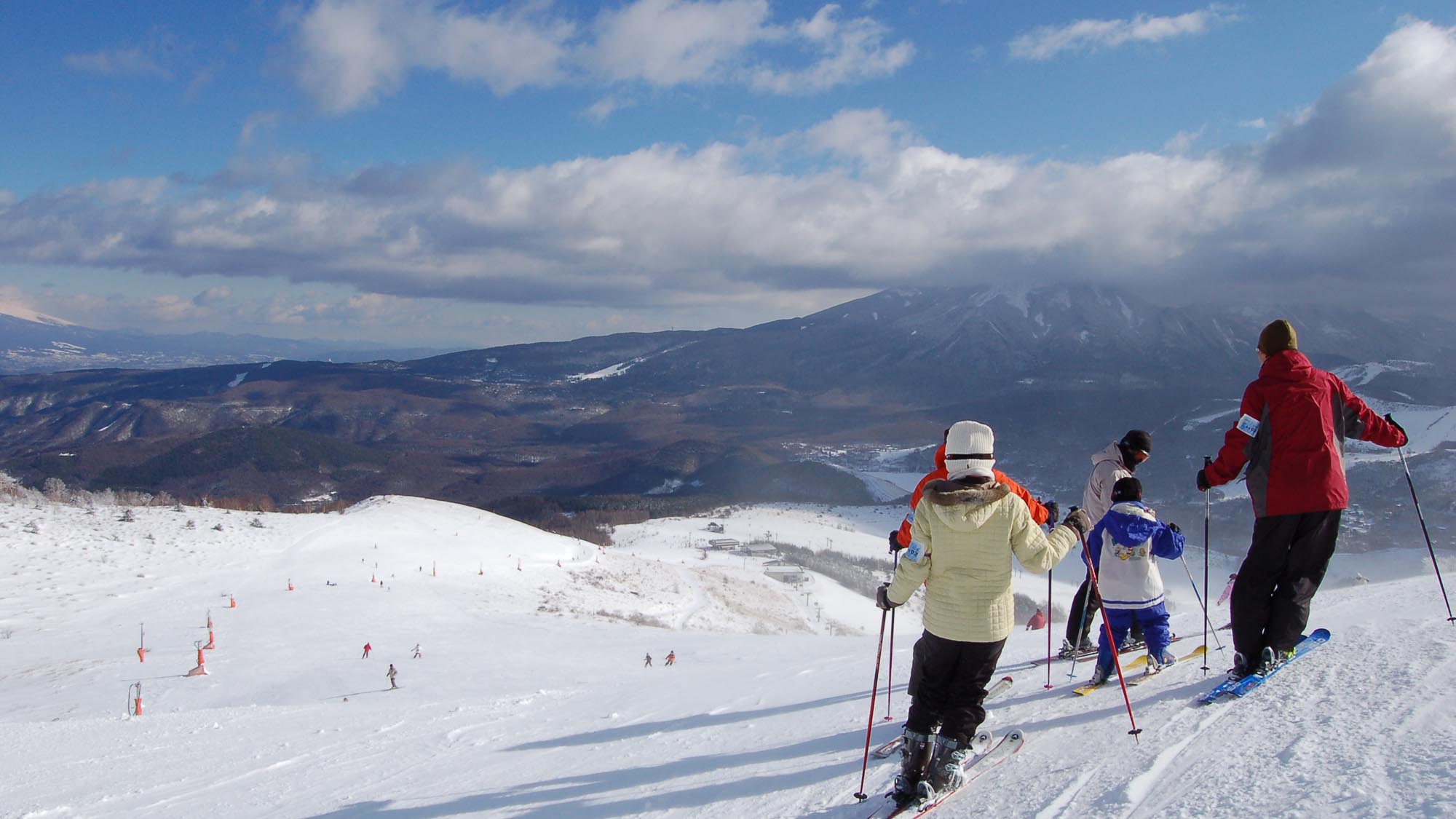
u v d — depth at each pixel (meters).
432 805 5.93
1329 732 3.71
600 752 7.02
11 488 79.75
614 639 39.03
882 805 4.12
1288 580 5.10
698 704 9.20
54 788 9.06
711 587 83.75
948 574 4.14
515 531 88.44
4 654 37.22
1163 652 6.02
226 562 61.88
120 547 62.03
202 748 10.89
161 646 38.78
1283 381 5.22
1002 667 7.66
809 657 15.80
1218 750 3.84
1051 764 4.20
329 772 8.27
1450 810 2.66
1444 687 3.99
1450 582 8.20
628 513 170.25
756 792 4.79
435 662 32.84
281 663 34.75
